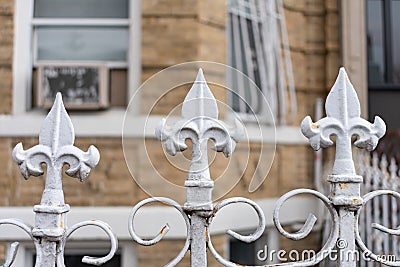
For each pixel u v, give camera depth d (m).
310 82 6.93
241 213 5.54
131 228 1.81
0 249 5.34
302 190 1.89
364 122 1.92
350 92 1.94
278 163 6.34
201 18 5.57
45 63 5.63
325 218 6.16
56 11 5.79
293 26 6.84
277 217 1.85
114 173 5.43
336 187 1.92
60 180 1.83
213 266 5.29
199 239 1.84
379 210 5.76
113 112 5.57
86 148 5.44
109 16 5.77
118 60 5.73
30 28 5.72
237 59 6.09
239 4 6.16
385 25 7.32
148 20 5.57
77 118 5.46
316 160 6.59
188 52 5.52
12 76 5.58
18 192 5.44
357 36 6.84
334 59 6.90
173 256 5.28
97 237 5.33
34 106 5.65
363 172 5.91
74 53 5.76
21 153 1.83
